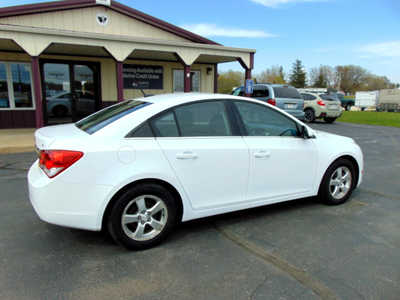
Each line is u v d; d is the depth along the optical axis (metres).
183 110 3.24
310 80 83.50
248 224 3.66
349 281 2.54
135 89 12.62
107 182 2.79
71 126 3.52
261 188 3.65
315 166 4.02
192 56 10.34
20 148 7.42
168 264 2.77
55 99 11.28
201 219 3.79
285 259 2.87
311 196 4.36
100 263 2.77
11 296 2.29
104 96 12.05
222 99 3.49
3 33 7.70
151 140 3.00
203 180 3.25
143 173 2.90
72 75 11.42
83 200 2.76
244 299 2.30
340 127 14.26
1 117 10.60
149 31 11.23
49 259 2.82
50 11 9.62
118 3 10.40
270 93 11.37
